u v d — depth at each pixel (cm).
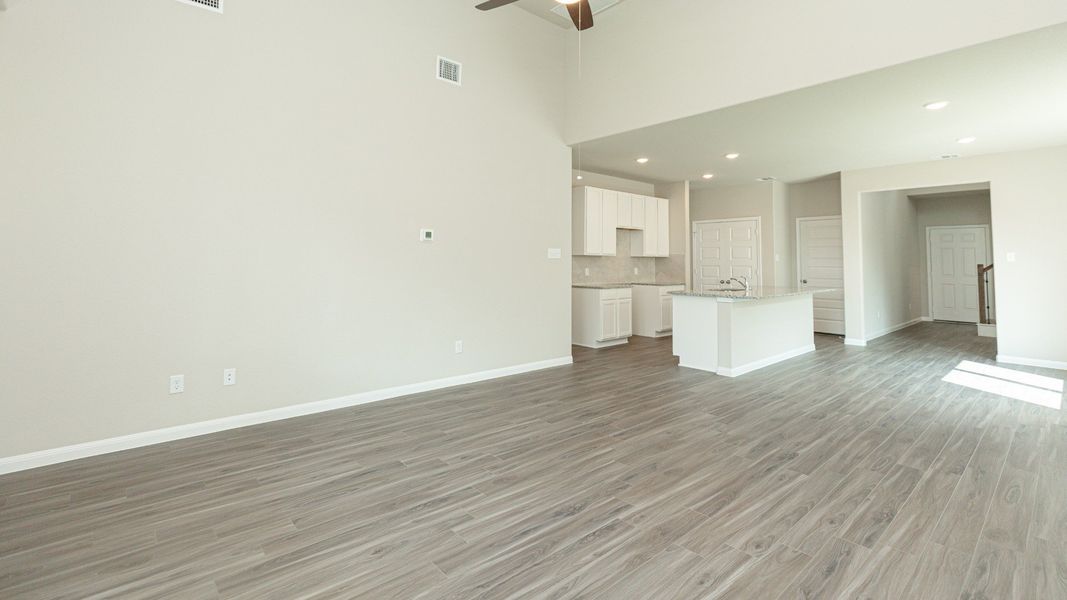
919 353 648
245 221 355
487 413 392
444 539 210
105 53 302
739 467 285
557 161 571
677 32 470
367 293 419
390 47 428
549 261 566
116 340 309
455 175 476
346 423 367
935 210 1003
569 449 314
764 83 410
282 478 272
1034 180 559
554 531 216
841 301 806
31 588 177
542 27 550
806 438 332
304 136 381
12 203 277
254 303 361
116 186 307
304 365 386
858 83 379
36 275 285
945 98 409
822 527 218
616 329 720
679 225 848
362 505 241
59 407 292
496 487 260
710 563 191
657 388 470
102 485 262
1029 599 168
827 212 816
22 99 279
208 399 344
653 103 491
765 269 833
